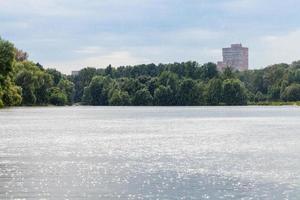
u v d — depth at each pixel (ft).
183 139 257.14
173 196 113.09
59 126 362.94
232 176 138.10
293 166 157.28
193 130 328.49
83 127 353.51
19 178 134.10
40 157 178.40
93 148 209.97
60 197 112.06
